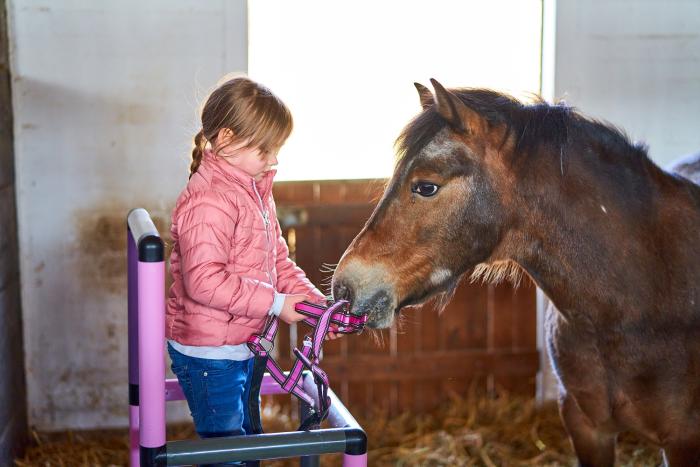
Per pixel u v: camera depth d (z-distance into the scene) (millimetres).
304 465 1657
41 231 2758
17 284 2701
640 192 1648
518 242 1660
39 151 2717
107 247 2803
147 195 2795
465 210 1593
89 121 2727
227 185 1540
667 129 3037
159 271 1336
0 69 2518
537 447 2885
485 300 3148
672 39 2975
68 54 2684
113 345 2863
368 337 3100
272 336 1502
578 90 2959
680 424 1706
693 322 1658
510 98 1654
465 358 3152
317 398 1595
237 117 1520
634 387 1708
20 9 2639
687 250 1653
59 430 2871
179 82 2748
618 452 2828
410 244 1596
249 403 1521
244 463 1597
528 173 1600
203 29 2732
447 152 1570
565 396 1906
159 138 2768
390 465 2771
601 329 1681
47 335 2818
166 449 1358
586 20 2914
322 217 2953
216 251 1489
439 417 3113
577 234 1621
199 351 1543
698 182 1910
